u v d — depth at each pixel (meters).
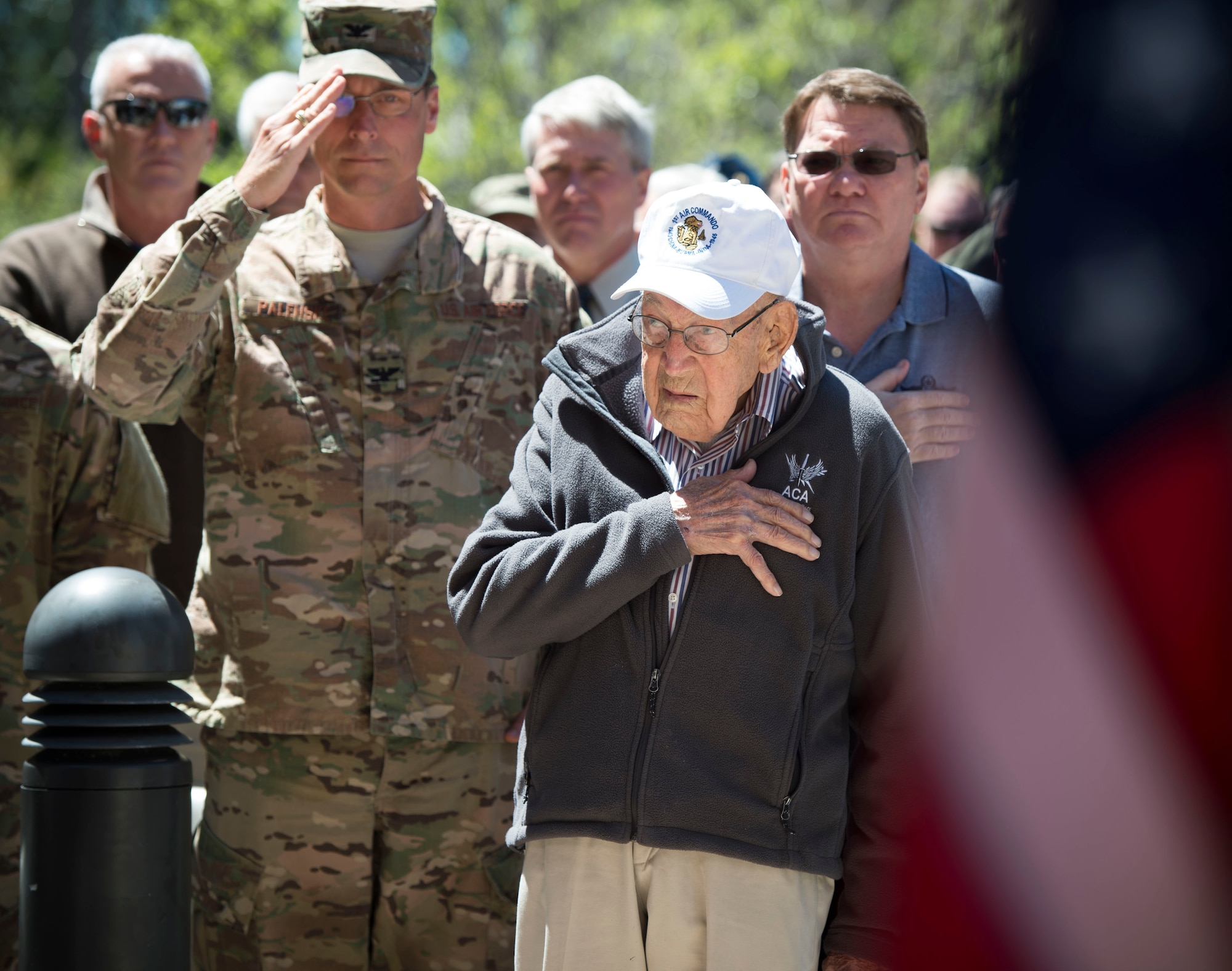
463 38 63.38
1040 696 3.00
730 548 8.85
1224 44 2.32
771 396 9.51
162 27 59.06
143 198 17.75
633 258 18.58
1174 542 2.61
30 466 13.06
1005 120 2.54
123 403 11.98
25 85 78.38
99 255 17.62
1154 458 2.58
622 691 9.13
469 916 12.51
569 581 9.02
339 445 12.48
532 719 9.52
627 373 9.73
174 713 10.45
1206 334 2.44
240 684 12.33
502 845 12.63
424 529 12.42
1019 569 2.85
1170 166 2.36
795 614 9.03
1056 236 2.48
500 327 13.01
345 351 12.66
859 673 9.48
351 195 12.76
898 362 12.35
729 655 9.00
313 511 12.41
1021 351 2.62
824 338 12.21
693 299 8.79
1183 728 2.69
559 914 9.12
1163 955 2.81
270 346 12.63
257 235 13.17
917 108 12.51
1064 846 3.03
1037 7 2.46
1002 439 2.74
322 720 12.15
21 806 10.13
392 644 12.30
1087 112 2.40
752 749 8.95
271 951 12.23
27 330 13.47
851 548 9.19
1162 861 2.75
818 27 61.88
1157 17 2.35
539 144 18.28
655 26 64.62
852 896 9.22
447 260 13.07
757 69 61.81
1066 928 3.00
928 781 3.42
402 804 12.35
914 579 9.28
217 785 12.58
